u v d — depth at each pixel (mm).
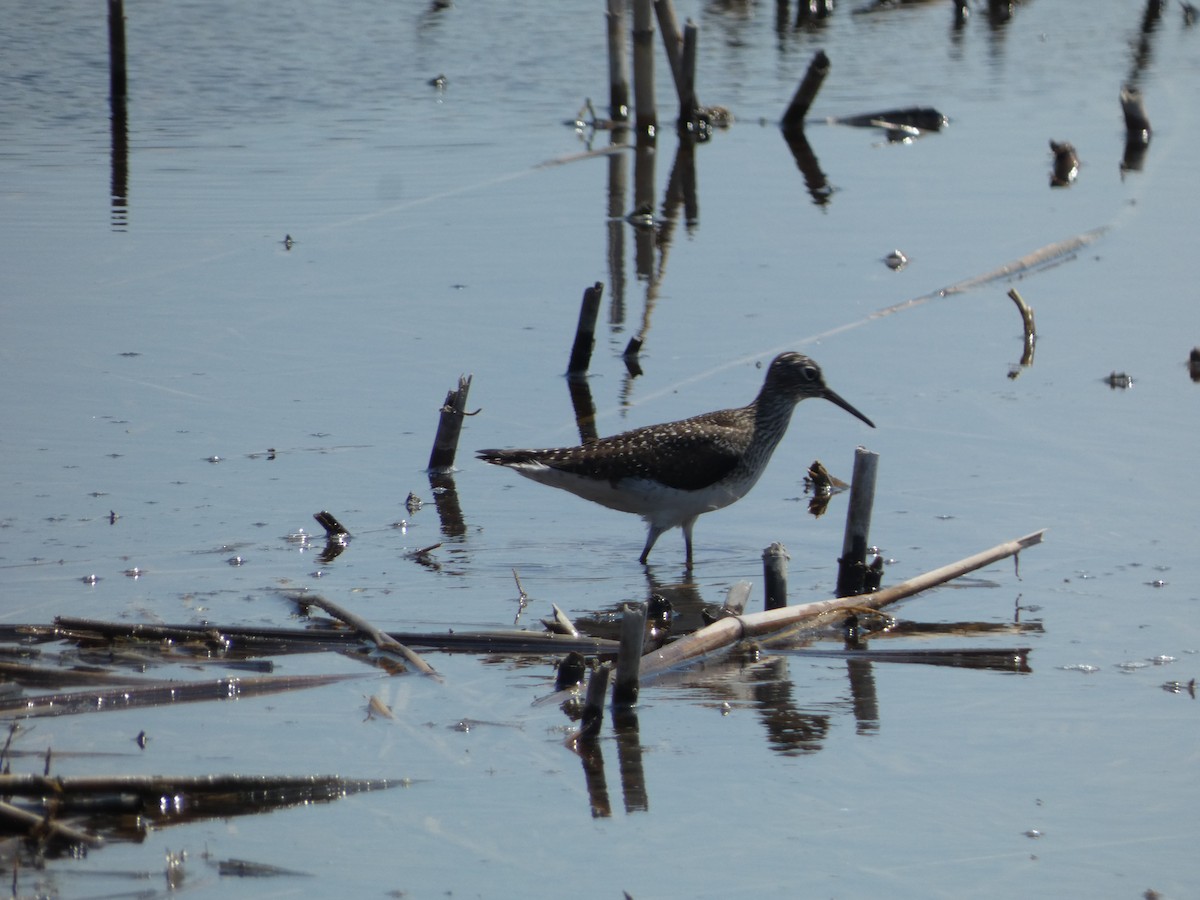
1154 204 24281
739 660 11391
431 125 29719
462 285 20984
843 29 38531
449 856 8586
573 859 8578
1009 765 9695
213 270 21266
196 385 17359
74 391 17078
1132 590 12406
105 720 10086
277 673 10898
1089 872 8445
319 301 20234
